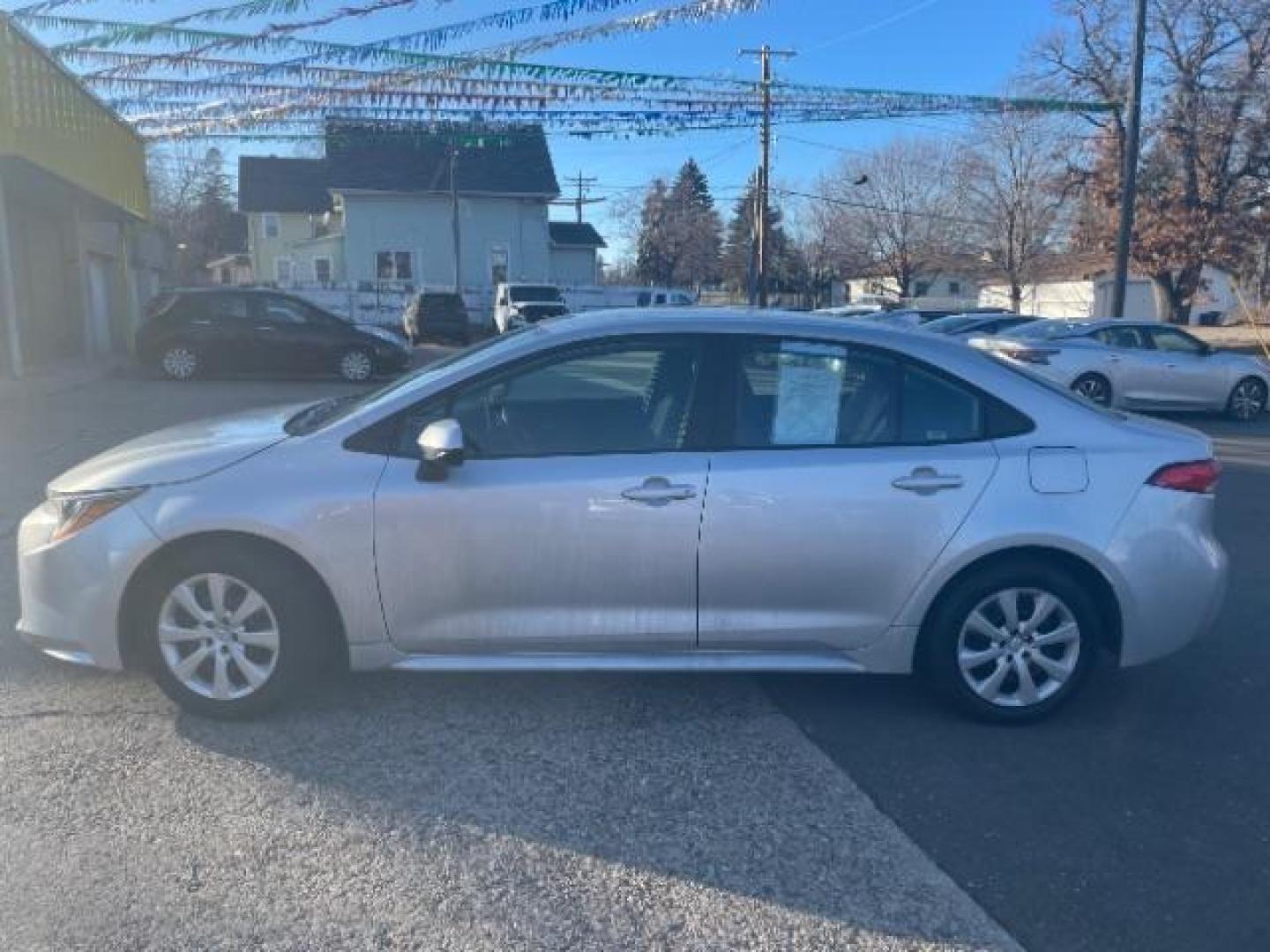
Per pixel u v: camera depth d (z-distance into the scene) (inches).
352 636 160.7
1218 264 1331.2
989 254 1722.4
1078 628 167.9
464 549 159.2
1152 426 177.0
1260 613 230.2
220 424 186.2
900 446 165.8
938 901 123.9
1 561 246.5
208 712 162.7
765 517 161.0
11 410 530.9
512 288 1369.3
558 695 178.4
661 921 118.6
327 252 1782.7
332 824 136.3
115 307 943.0
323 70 543.8
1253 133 1218.0
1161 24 1212.5
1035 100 732.0
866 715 174.2
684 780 150.6
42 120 589.6
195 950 111.4
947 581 165.0
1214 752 163.6
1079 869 131.2
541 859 130.0
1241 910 123.9
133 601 160.7
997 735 167.8
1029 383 172.2
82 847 129.2
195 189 2679.6
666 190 3144.7
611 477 159.9
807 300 2258.9
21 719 163.2
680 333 167.6
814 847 134.3
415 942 113.7
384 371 754.8
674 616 163.5
